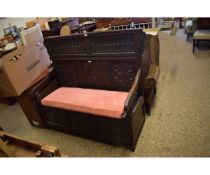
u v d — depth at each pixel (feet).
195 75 9.86
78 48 6.75
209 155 5.53
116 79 6.76
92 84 7.30
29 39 8.87
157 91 8.98
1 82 6.94
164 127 6.82
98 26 13.30
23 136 7.65
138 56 5.97
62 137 7.25
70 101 6.41
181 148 5.91
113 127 5.96
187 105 7.74
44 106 7.00
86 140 6.91
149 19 12.34
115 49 6.20
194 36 12.14
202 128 6.50
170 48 14.19
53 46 7.15
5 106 10.18
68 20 14.64
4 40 9.34
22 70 7.19
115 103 5.88
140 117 6.48
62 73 7.67
